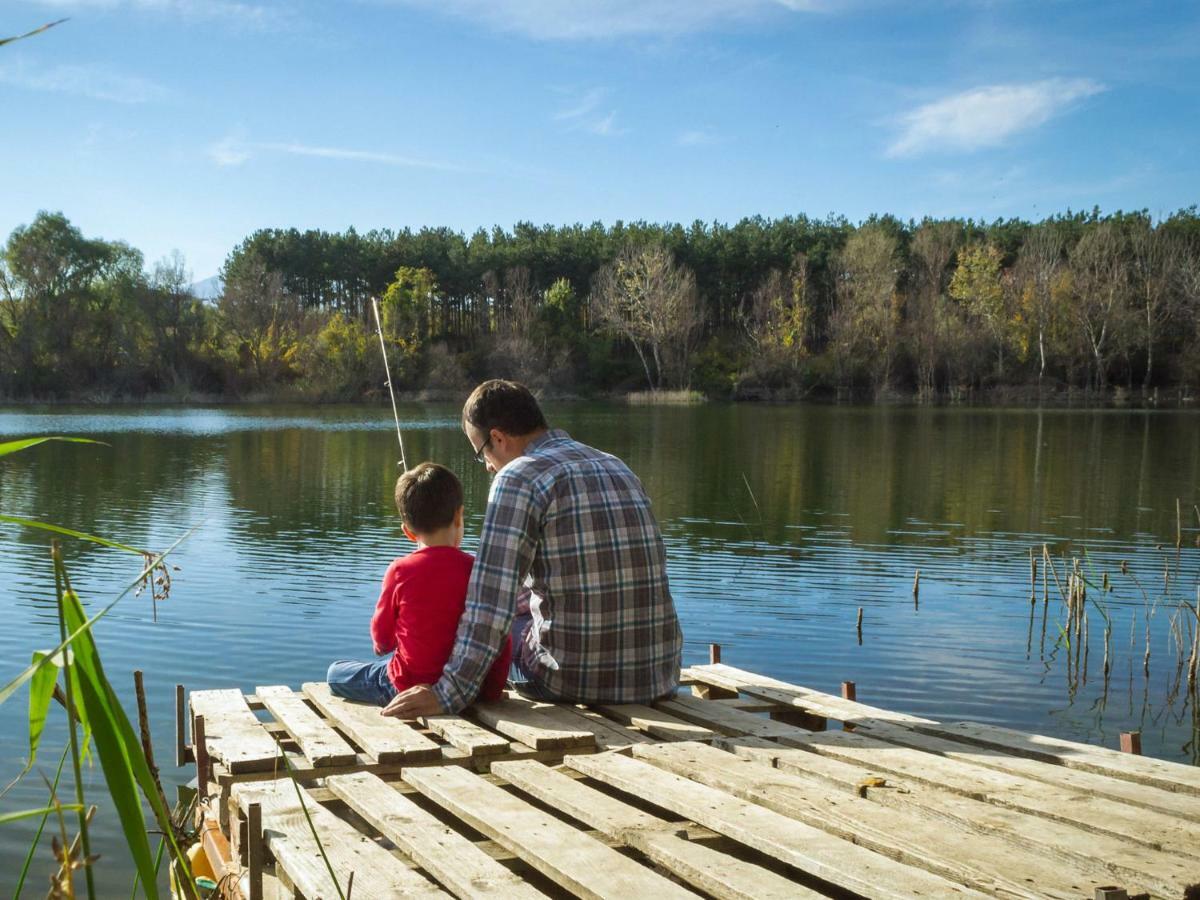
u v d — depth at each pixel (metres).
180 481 17.61
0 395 52.47
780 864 2.27
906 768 2.64
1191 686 6.32
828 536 12.27
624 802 2.66
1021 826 2.15
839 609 8.41
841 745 2.92
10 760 4.99
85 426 34.16
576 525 3.39
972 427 34.12
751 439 28.16
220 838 3.04
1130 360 56.38
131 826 1.29
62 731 5.36
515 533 3.33
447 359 58.94
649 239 70.00
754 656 7.00
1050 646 7.35
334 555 10.67
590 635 3.40
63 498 15.18
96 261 55.09
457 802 2.43
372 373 56.12
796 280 62.31
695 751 2.83
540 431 3.70
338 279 70.75
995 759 2.75
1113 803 2.30
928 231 63.12
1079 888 1.83
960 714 5.92
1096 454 23.61
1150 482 18.08
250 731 3.12
